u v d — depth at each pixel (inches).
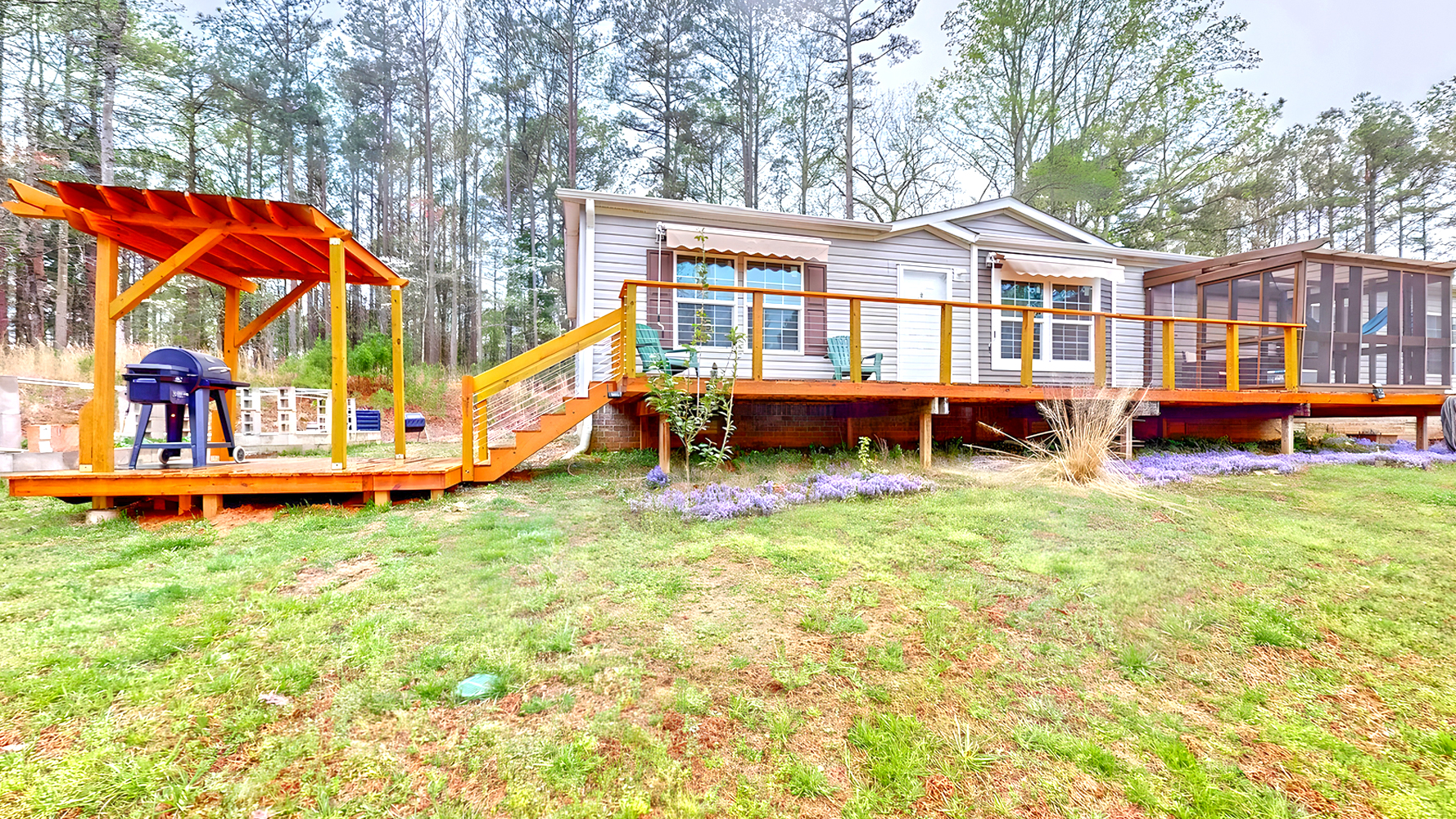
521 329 1047.0
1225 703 78.8
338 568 125.6
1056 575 121.4
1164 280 398.9
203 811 56.5
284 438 344.5
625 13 869.2
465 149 992.2
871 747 68.1
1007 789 62.2
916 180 875.4
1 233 558.3
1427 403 339.0
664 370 228.1
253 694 75.9
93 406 180.7
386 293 1038.4
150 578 119.3
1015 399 271.9
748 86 891.4
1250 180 753.6
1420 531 153.4
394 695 75.7
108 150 555.2
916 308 365.4
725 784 62.0
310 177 933.8
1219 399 296.5
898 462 271.6
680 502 179.0
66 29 528.7
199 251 187.3
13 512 184.2
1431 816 58.6
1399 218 916.6
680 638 92.9
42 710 71.8
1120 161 714.8
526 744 66.9
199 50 769.6
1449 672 86.0
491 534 148.6
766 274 333.7
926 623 99.0
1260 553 135.3
